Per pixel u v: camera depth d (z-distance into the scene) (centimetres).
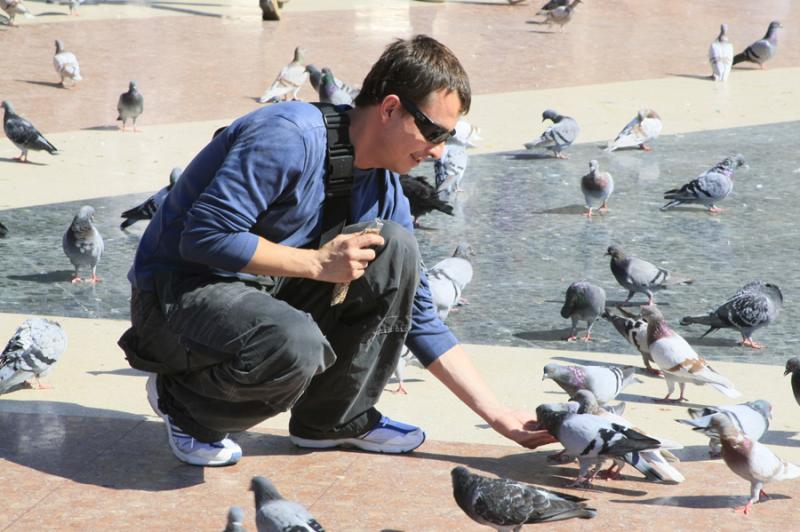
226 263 507
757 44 2208
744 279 1031
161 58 2198
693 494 556
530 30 2672
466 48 2378
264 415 532
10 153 1473
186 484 548
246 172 505
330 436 594
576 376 689
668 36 2634
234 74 2064
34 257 1055
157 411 591
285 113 516
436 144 521
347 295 539
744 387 767
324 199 530
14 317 881
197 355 520
